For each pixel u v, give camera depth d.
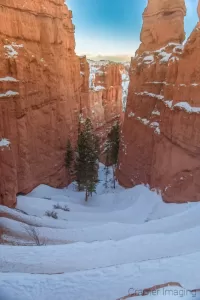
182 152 23.06
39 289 9.26
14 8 31.02
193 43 22.28
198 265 9.79
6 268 12.21
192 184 21.81
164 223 18.59
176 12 32.44
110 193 37.66
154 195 27.02
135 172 34.88
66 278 9.84
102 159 70.56
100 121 74.56
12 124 29.36
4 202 25.12
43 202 30.19
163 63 31.38
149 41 36.38
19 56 30.33
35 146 34.94
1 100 27.36
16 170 28.17
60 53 41.91
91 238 19.28
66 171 45.16
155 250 13.21
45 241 19.44
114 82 87.38
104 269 10.30
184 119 22.39
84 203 36.66
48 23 37.38
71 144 46.62
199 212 18.45
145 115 34.09
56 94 40.59
